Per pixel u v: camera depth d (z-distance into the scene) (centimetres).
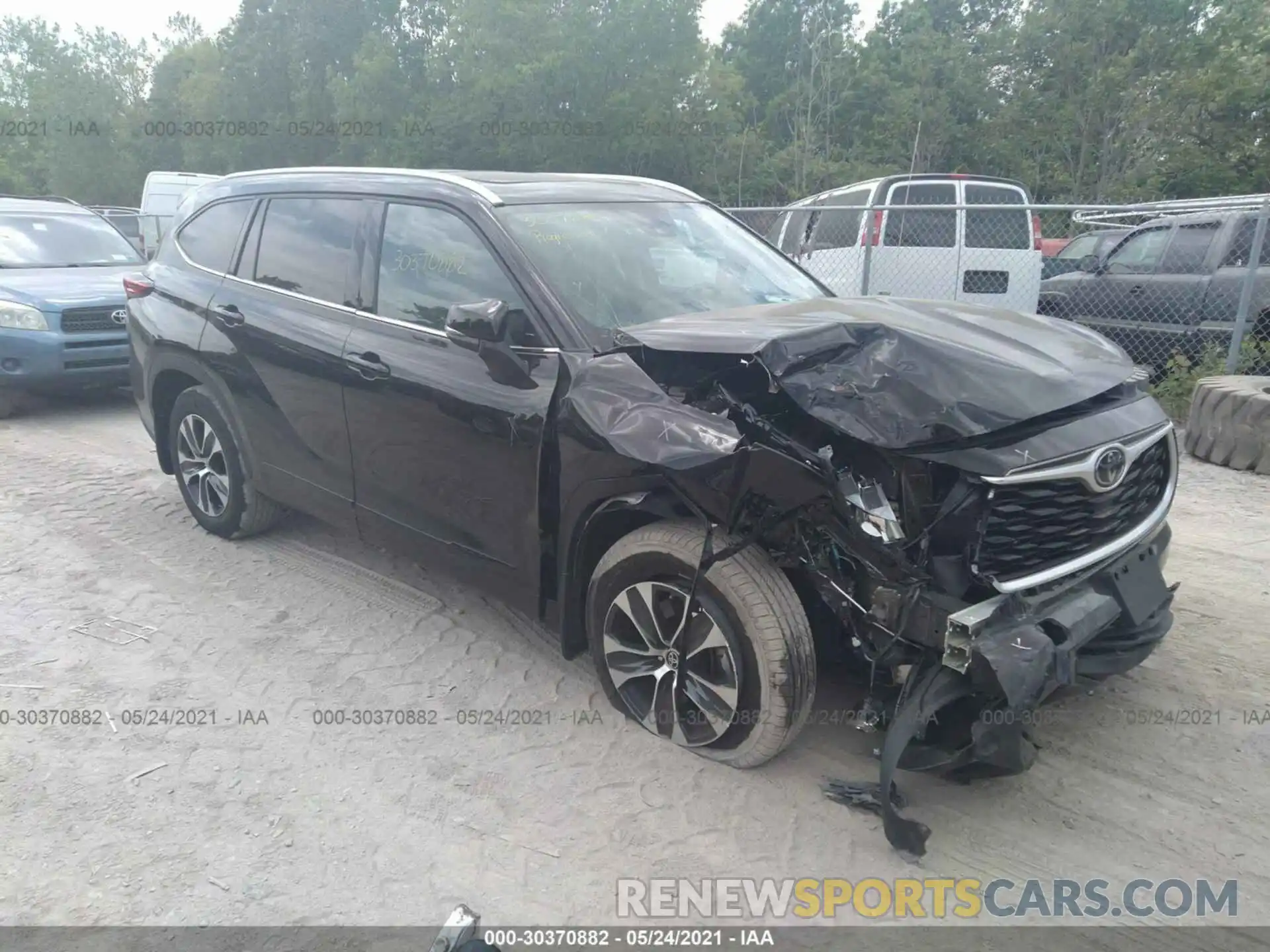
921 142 3600
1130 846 298
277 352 451
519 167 3144
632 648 348
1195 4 3291
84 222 1002
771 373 285
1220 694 382
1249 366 828
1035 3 3600
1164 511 338
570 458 333
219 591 473
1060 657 279
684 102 3281
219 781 327
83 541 538
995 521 280
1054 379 296
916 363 291
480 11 3080
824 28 3931
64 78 4494
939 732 299
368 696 381
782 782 327
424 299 399
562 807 315
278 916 268
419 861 291
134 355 549
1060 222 1256
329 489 447
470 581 397
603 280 378
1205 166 2970
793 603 306
